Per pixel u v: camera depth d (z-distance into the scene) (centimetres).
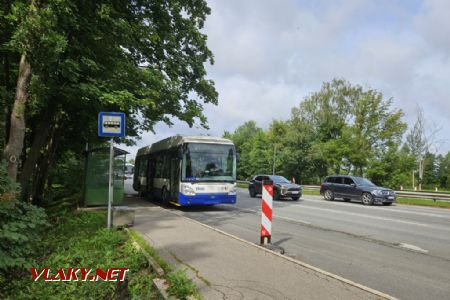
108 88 1212
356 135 3584
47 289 579
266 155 5194
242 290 518
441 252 845
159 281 551
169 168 1752
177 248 768
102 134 929
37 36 858
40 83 1048
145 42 1525
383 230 1152
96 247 774
